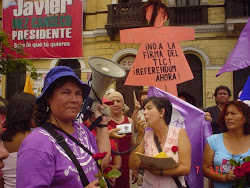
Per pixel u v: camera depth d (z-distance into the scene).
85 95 1.81
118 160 2.92
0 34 6.95
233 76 10.91
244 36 3.87
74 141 1.59
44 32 12.15
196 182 2.92
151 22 4.08
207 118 3.06
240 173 2.00
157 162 2.11
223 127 2.59
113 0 11.80
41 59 12.32
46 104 1.64
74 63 12.46
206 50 11.10
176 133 2.32
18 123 2.12
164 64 3.97
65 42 12.02
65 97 1.58
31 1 12.27
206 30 11.11
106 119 2.04
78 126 1.79
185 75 3.94
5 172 2.01
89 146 1.71
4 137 2.08
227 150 2.46
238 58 3.81
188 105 3.10
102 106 2.04
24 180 1.32
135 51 11.62
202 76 11.22
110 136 2.48
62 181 1.42
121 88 11.71
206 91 10.92
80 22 11.95
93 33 11.93
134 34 4.06
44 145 1.41
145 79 3.97
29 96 2.23
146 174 2.36
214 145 2.56
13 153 2.04
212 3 11.20
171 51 4.01
